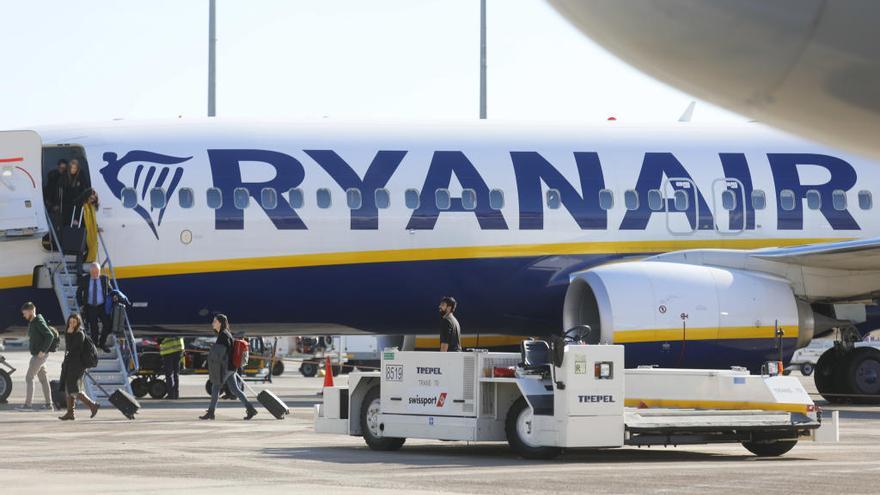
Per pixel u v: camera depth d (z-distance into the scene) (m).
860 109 8.05
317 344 108.56
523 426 24.30
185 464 22.52
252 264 39.62
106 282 38.41
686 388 25.73
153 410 38.84
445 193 41.06
